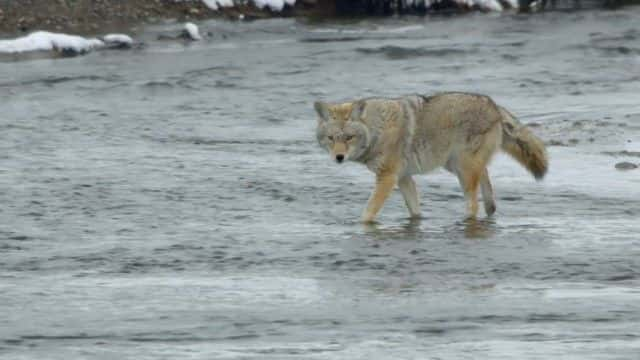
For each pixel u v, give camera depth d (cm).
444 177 1891
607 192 1781
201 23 3438
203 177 1906
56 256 1491
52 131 2286
